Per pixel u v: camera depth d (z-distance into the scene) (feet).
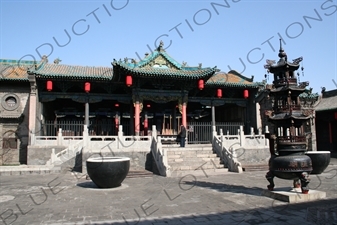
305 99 130.00
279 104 43.45
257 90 119.85
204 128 124.98
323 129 143.02
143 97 101.71
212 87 116.78
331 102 139.85
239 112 129.29
